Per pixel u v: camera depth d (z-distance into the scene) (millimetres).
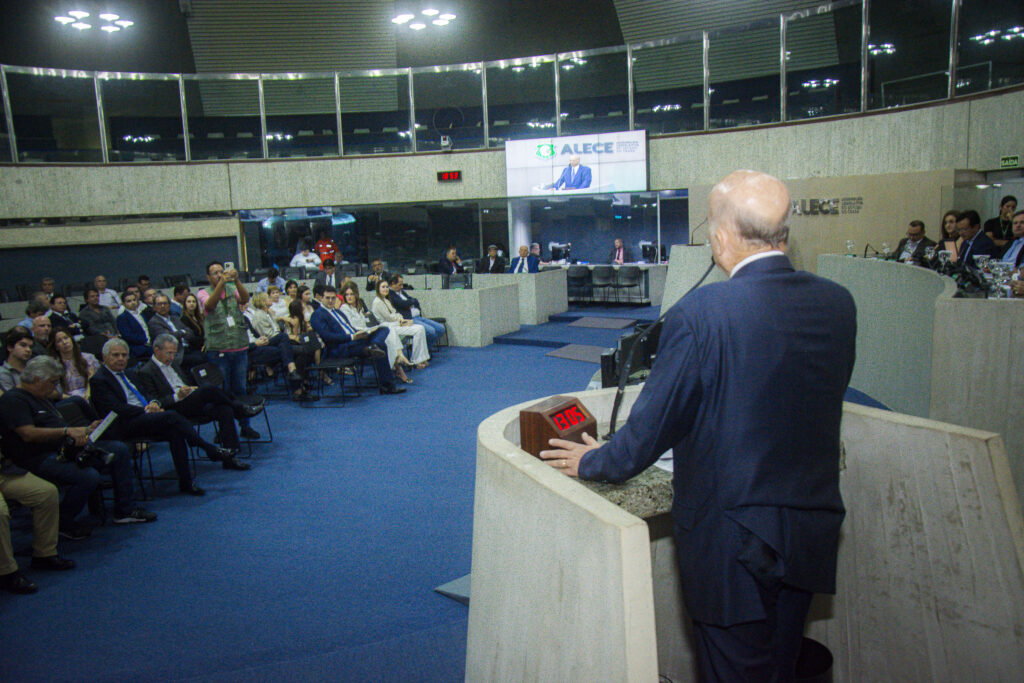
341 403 7855
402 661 2695
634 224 15039
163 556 4168
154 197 13742
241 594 3650
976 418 3908
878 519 1964
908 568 1896
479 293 10719
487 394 7961
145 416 5121
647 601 1310
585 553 1419
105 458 4383
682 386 1440
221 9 14719
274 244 14641
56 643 3197
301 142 14320
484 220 15062
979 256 5195
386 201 14414
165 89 13656
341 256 14133
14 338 5172
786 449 1438
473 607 2035
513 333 11336
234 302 6828
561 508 1503
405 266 14906
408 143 14352
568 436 1915
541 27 16359
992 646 1717
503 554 1813
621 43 16438
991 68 8867
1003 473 1684
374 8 15172
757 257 1523
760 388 1415
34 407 4301
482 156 14086
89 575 3939
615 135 13086
